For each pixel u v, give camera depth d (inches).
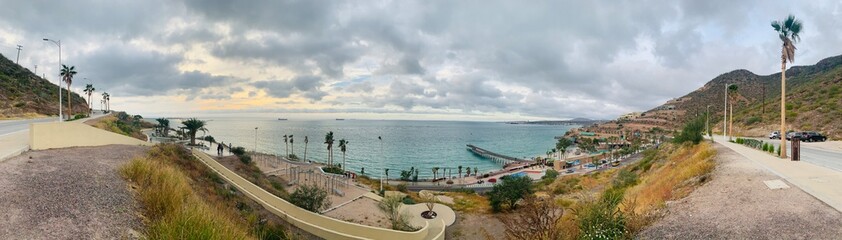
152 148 964.6
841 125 1761.8
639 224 445.4
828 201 402.3
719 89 7204.7
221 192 847.7
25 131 1077.1
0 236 265.0
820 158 853.8
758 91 5802.2
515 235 507.8
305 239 844.6
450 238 1120.8
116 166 568.4
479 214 1397.6
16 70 3164.4
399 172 5132.9
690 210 452.4
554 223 485.7
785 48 881.5
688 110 7263.8
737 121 2650.1
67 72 2174.0
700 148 1141.7
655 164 1444.4
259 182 1261.1
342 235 926.4
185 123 2142.0
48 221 301.6
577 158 4926.2
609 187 1203.9
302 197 1123.9
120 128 1807.3
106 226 315.3
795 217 366.6
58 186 396.2
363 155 7396.7
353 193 1552.7
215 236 299.4
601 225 434.0
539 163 4722.0
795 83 4672.7
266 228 695.7
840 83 2410.2
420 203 1517.0
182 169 861.2
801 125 1994.3
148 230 327.3
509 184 1440.7
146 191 420.8
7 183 382.9
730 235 351.3
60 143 799.7
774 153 952.3
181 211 341.1
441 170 5511.8
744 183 522.9
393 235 952.3
